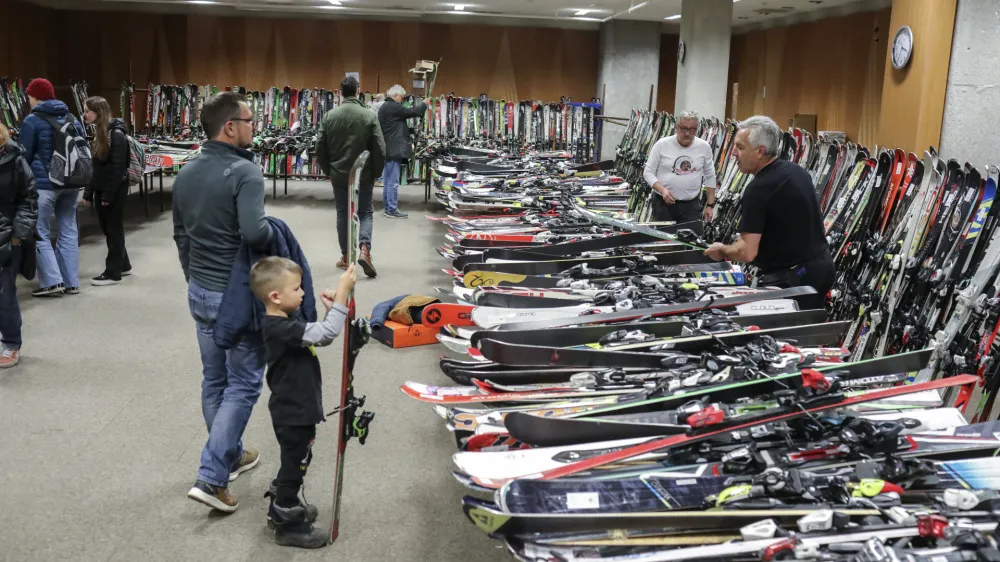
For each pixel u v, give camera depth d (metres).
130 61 13.70
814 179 5.13
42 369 4.14
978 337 3.11
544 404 2.60
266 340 2.44
